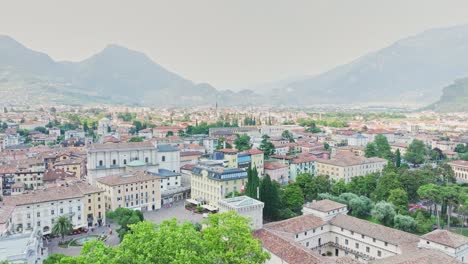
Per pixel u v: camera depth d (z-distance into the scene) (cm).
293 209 15938
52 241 13925
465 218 15362
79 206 15062
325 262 8888
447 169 19575
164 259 6169
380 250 11206
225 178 17225
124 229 13175
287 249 9731
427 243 10381
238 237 7381
